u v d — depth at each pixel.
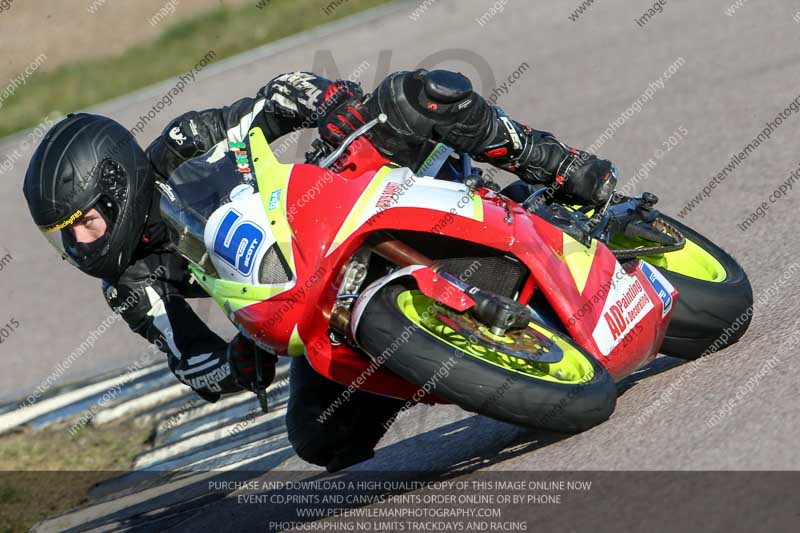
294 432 17.20
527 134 16.83
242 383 15.88
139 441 26.27
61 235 16.05
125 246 16.23
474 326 13.70
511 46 52.22
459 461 17.38
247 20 73.00
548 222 15.77
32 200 15.81
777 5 46.88
